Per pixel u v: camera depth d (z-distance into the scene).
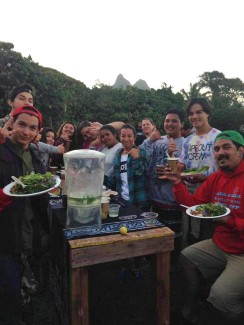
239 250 2.21
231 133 2.32
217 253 2.36
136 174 3.15
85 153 1.93
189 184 3.12
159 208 3.29
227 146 2.29
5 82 10.50
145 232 1.93
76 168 1.92
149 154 3.47
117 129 4.17
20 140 2.07
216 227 2.39
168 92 20.75
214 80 44.47
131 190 3.16
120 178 3.25
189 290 2.35
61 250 2.02
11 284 1.96
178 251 3.29
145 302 2.72
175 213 3.23
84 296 1.78
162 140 3.43
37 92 11.30
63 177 2.68
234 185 2.34
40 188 1.83
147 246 1.87
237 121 26.17
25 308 2.28
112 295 2.83
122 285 2.99
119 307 2.65
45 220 2.36
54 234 2.28
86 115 14.70
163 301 2.00
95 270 3.27
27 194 1.73
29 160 2.23
